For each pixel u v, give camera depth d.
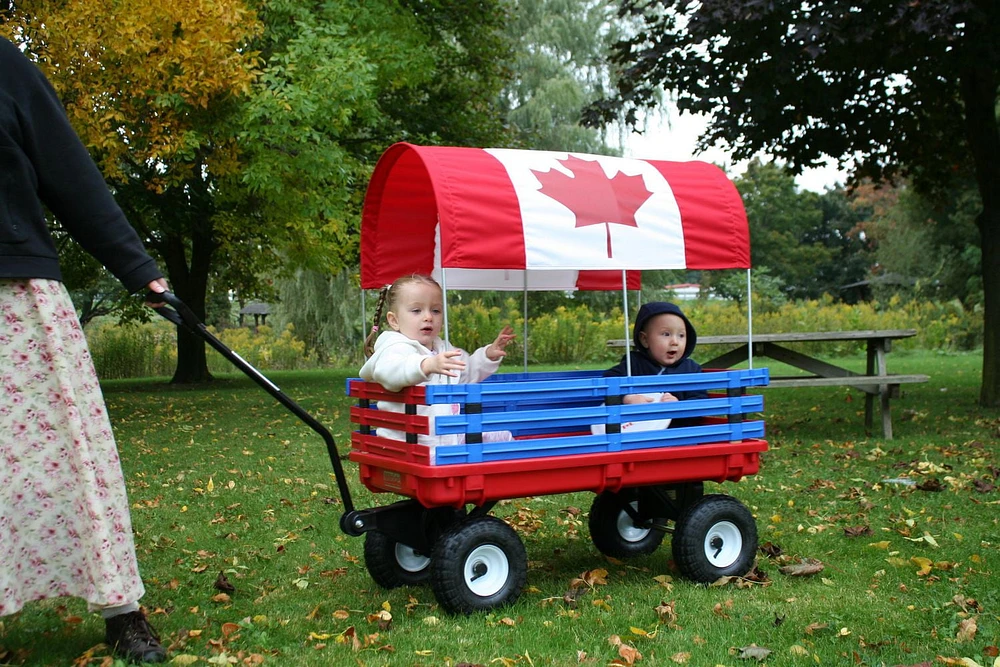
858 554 4.58
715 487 6.32
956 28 8.70
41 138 3.13
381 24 14.93
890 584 4.05
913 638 3.36
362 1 14.73
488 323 22.34
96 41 10.06
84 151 3.24
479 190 3.70
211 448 8.73
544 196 3.81
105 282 23.81
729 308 25.44
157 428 10.48
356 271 17.53
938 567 4.27
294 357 25.02
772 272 50.19
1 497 2.95
